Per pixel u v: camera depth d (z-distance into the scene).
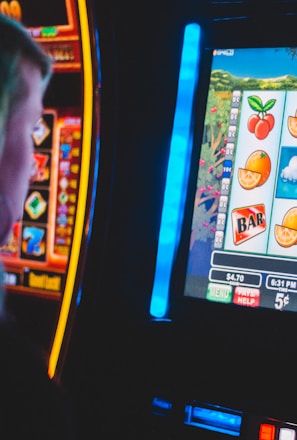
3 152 0.70
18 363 0.66
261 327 1.35
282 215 1.40
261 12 1.40
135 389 1.40
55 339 1.55
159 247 1.47
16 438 0.63
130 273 1.52
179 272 1.45
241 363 1.31
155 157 1.53
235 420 1.28
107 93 1.59
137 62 1.59
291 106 1.42
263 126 1.44
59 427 0.67
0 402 0.63
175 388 1.35
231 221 1.44
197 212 1.46
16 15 2.00
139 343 1.41
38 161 2.04
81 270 1.55
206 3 1.45
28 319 2.03
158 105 1.54
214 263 1.43
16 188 0.72
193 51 1.49
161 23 1.54
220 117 1.47
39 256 2.03
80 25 1.61
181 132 1.49
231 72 1.47
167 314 1.44
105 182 1.57
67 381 1.50
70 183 2.00
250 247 1.41
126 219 1.56
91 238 1.56
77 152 1.99
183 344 1.37
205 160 1.47
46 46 1.98
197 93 1.49
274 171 1.42
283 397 1.26
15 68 0.67
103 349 1.46
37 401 0.66
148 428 1.37
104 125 1.58
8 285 2.07
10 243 2.07
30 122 0.73
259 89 1.44
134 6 1.59
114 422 1.42
